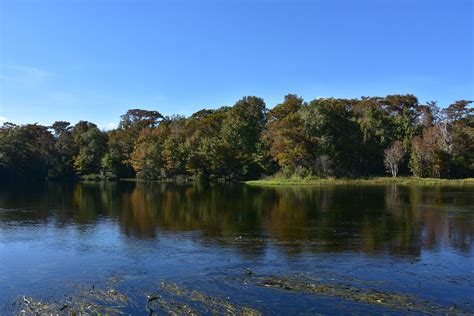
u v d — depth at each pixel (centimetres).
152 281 1656
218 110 12644
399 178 8919
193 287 1566
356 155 9856
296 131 9150
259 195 5741
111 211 3966
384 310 1332
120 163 11756
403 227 2922
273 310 1330
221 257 2052
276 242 2417
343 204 4409
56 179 11538
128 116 14100
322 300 1417
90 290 1550
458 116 11100
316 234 2673
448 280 1659
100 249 2269
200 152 9794
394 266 1873
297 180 8831
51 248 2305
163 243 2414
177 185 8781
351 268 1836
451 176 9506
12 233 2781
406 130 10219
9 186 8550
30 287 1611
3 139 10394
